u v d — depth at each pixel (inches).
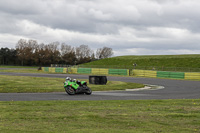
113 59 4116.6
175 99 728.3
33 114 450.0
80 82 870.4
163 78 2095.2
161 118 427.5
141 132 330.3
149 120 409.7
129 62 3759.8
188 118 431.2
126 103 617.3
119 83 1409.9
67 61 6112.2
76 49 6510.8
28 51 6166.3
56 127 353.4
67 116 433.4
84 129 342.6
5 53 6491.1
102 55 7352.4
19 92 907.4
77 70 2844.5
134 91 1041.5
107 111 489.4
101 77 1344.7
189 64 3174.2
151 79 1919.3
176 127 363.6
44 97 757.9
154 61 3585.1
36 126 358.3
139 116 442.0
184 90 1121.4
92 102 625.6
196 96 871.7
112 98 756.0
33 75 2150.6
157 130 343.3
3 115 434.9
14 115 438.3
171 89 1169.4
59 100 671.1
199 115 457.4
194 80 1871.3
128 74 2453.2
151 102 643.5
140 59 3818.9
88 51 6653.5
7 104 568.4
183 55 4055.1
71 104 584.7
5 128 341.1
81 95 837.8
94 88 1093.8
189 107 555.2
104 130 338.3
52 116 433.4
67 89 845.2
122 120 406.6
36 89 978.7
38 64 6190.9
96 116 435.8
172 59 3548.2
